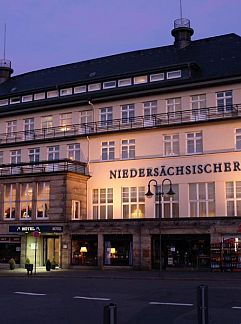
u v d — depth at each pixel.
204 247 31.97
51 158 41.94
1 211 39.59
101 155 39.41
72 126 41.72
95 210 38.72
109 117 40.28
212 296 16.64
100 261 34.66
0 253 39.31
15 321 12.02
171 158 36.38
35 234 32.97
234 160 34.22
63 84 43.09
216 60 39.31
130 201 37.53
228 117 34.47
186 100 37.16
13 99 46.28
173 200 35.84
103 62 47.22
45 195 38.00
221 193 34.28
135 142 38.09
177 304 14.87
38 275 29.19
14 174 39.22
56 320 12.10
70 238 36.16
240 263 30.58
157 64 42.38
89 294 17.88
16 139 44.44
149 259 33.03
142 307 14.25
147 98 38.75
